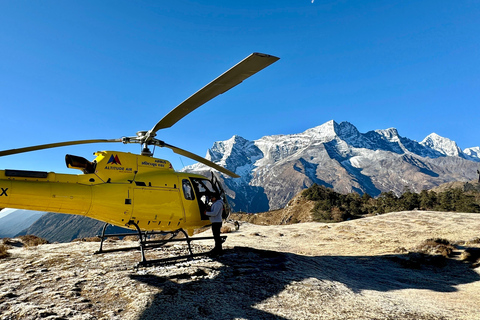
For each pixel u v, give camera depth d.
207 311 5.39
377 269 11.59
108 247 10.66
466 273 11.28
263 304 5.95
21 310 5.14
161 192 8.66
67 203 7.35
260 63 5.38
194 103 6.92
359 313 5.98
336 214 82.88
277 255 10.09
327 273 9.12
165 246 11.41
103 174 8.08
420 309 6.62
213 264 8.39
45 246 10.79
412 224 24.70
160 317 5.07
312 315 5.65
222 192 10.09
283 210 107.56
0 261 8.37
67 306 5.38
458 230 21.20
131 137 8.65
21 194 6.84
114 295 6.00
